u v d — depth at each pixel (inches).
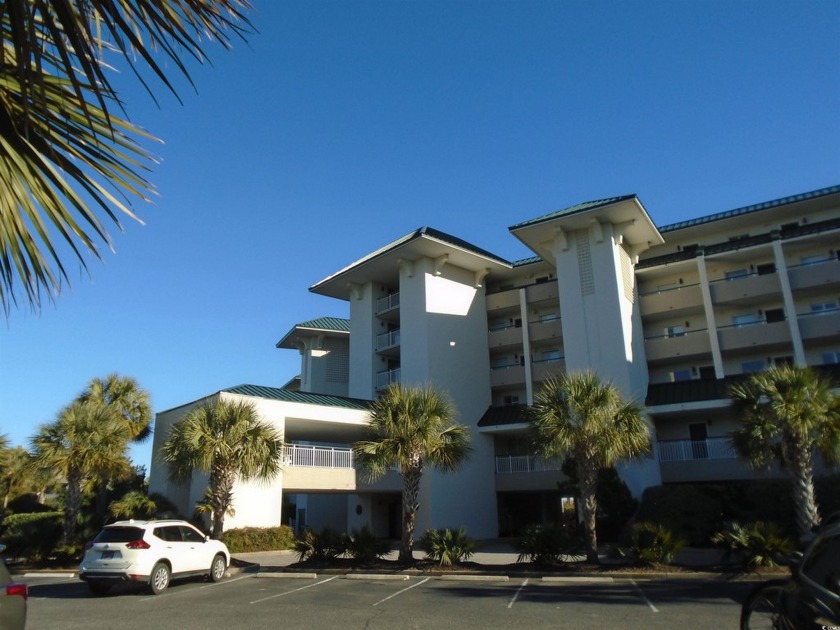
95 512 968.9
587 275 1165.1
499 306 1385.3
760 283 1107.9
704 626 370.3
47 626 406.3
